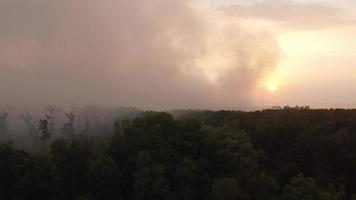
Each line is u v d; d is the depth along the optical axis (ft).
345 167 413.59
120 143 377.50
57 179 327.06
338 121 467.93
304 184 361.51
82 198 318.45
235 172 375.04
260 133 455.22
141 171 334.24
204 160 382.42
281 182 393.29
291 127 453.58
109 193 334.85
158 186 328.90
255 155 399.85
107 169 336.70
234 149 398.21
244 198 332.60
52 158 355.15
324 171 408.67
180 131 399.85
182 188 341.00
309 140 424.46
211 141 407.03
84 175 351.87
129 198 345.92
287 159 422.00
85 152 363.35
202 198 351.05
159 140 378.94
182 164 363.56
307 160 419.95
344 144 423.23
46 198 320.50
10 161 333.01
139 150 369.50
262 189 354.13
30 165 329.11
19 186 311.68
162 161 359.87
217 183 346.33
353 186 399.24
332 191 368.48
